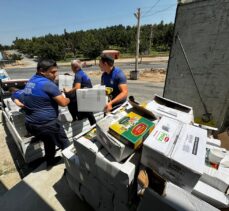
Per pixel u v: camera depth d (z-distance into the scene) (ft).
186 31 7.14
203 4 6.38
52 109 6.24
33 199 5.68
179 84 8.09
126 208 3.76
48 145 6.67
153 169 3.45
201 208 2.82
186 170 2.91
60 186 6.15
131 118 4.19
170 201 2.93
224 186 3.45
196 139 3.52
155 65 67.77
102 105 6.98
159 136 3.52
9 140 9.94
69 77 10.77
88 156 4.06
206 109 7.63
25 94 6.07
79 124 9.09
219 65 6.73
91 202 4.89
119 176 3.49
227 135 6.11
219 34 6.38
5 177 7.12
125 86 6.90
